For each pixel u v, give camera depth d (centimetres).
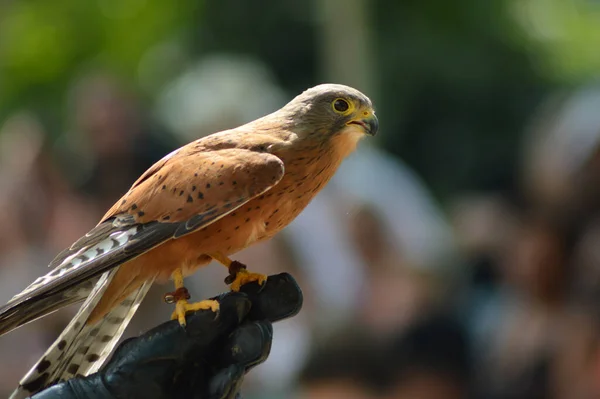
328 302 1402
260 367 1379
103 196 1452
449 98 3028
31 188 1424
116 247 770
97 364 797
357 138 866
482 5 3045
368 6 2969
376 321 1174
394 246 1409
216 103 1538
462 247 1644
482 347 1338
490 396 1149
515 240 1309
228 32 3114
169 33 3219
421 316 1148
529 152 1528
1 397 1246
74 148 1642
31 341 1266
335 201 1525
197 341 757
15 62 3312
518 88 3044
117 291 785
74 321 766
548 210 1112
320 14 3019
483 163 3014
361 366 1070
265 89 1770
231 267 800
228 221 792
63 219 1445
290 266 1411
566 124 1138
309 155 838
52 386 752
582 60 3098
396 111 3002
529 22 3130
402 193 1609
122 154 1446
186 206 780
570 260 1102
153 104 2912
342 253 1445
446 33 3044
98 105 1441
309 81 3066
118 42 3275
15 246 1419
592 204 1092
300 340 1369
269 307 780
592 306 1032
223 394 745
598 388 1023
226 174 785
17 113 3256
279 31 3077
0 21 3416
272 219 820
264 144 822
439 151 3028
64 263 766
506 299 1367
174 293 776
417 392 1090
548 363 1125
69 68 3303
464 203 2641
